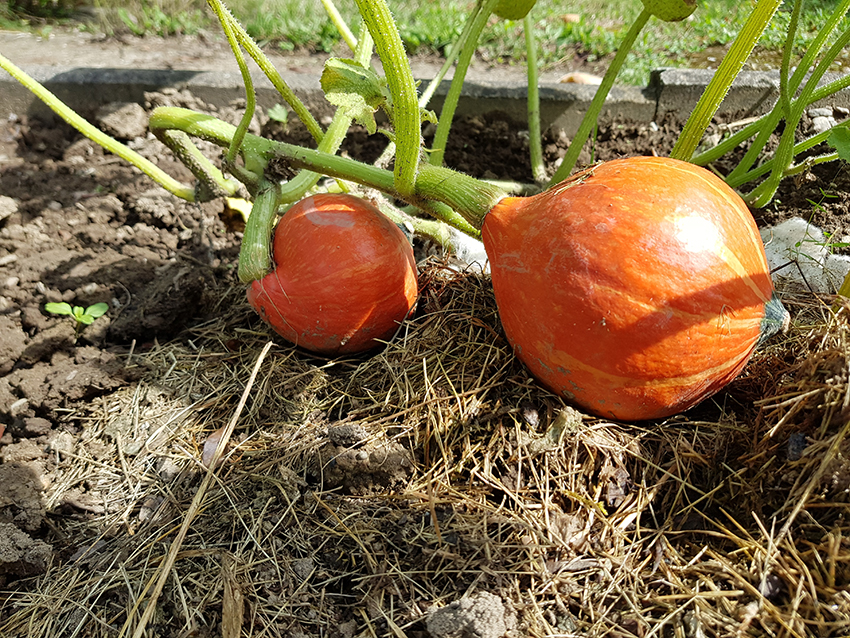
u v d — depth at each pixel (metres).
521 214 0.34
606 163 0.35
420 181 0.39
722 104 0.62
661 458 0.34
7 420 0.42
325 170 0.42
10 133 0.66
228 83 0.66
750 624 0.28
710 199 0.32
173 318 0.47
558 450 0.34
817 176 0.57
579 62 0.80
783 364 0.36
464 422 0.36
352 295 0.38
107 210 0.57
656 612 0.29
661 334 0.30
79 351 0.45
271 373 0.41
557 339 0.32
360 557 0.32
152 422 0.41
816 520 0.30
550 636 0.29
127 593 0.32
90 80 0.66
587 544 0.32
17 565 0.34
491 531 0.32
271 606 0.31
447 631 0.28
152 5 0.92
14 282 0.49
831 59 0.43
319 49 0.83
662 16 0.46
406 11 0.91
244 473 0.36
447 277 0.45
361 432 0.35
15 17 0.92
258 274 0.39
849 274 0.36
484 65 0.80
